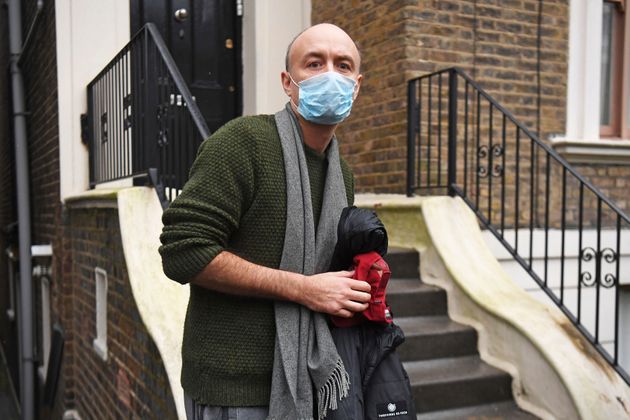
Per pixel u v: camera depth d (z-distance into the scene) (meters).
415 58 4.37
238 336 1.57
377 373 1.61
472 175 4.53
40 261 6.01
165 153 3.34
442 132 4.47
